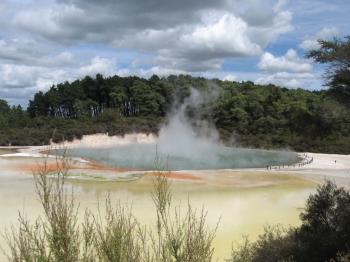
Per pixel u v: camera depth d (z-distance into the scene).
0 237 17.81
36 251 5.04
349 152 98.56
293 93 135.75
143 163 74.44
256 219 26.77
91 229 5.54
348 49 15.92
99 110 152.75
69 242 5.07
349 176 54.56
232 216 27.52
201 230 6.01
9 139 107.06
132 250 5.59
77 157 79.69
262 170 61.19
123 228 5.75
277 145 114.19
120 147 110.19
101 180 44.78
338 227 14.25
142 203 30.59
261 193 39.34
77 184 41.38
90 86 151.50
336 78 16.55
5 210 26.41
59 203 5.24
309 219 15.55
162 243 6.05
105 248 5.31
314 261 12.15
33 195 32.75
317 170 62.19
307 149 106.88
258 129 125.62
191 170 60.50
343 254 11.29
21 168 52.25
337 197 15.70
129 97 148.12
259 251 14.20
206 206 31.17
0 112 143.75
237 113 128.00
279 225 24.16
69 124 121.62
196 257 5.64
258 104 128.25
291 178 51.03
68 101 150.25
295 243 13.76
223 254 18.44
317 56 16.67
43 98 152.50
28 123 122.12
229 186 43.50
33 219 22.67
